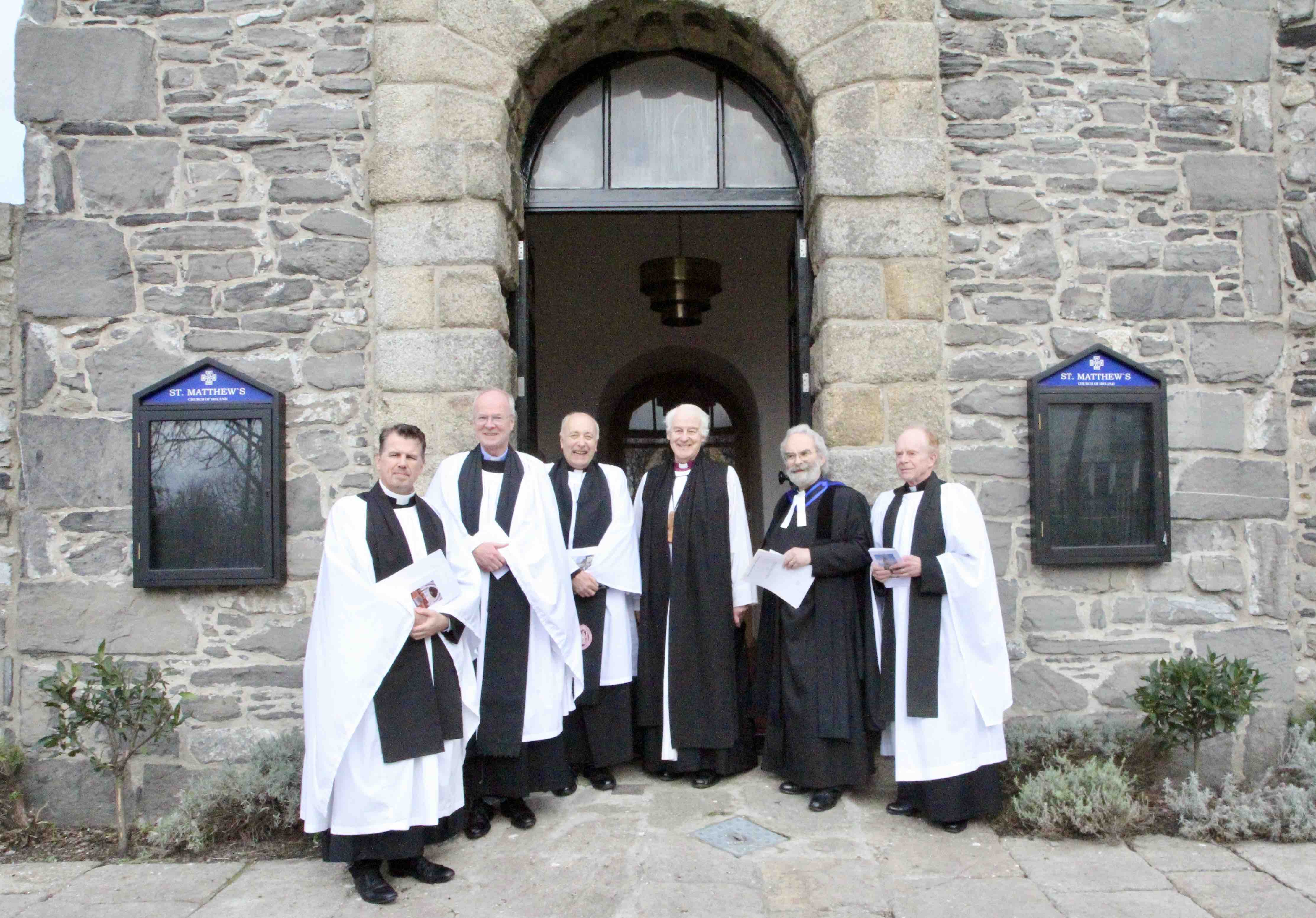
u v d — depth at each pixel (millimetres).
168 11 4520
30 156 4430
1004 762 4109
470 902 3260
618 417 9531
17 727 4352
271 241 4477
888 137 4516
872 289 4492
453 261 4430
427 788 3338
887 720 3846
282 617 4371
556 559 3855
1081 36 4691
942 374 4551
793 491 4238
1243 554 4598
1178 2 4727
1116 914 3150
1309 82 4754
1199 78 4707
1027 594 4527
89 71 4469
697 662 4176
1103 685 4508
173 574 4297
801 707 3959
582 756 4184
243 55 4523
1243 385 4648
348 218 4500
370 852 3271
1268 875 3469
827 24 4559
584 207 4930
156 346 4422
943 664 3781
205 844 3906
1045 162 4648
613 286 8727
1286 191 4742
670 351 8867
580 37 4719
